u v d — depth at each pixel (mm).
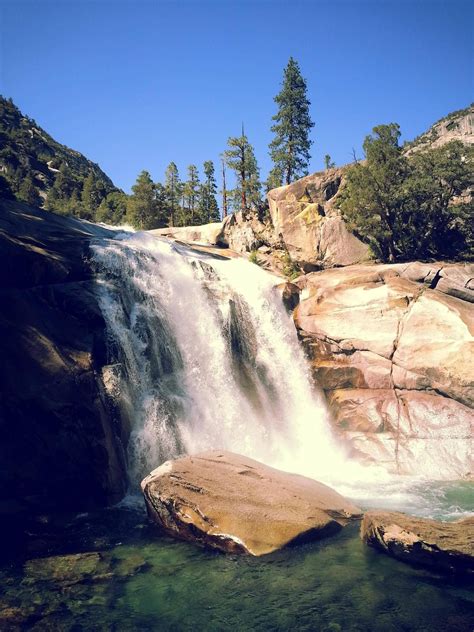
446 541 12602
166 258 28000
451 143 36469
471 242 37656
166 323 24969
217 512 14211
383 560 13062
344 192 41531
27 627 10180
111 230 32562
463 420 22938
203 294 27891
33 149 134625
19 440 16047
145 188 70125
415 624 10367
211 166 80250
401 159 36750
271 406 26781
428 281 28344
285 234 41719
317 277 31734
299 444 25266
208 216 80875
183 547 13898
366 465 23047
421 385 24281
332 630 10188
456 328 24891
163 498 14875
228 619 10586
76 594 11484
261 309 29938
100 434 17125
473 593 11586
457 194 36438
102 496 16875
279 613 10797
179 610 10914
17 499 15641
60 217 28703
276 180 62156
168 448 20531
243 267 33562
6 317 17453
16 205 26547
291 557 13227
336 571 12508
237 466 16766
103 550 13727
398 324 26250
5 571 12484
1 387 16172
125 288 23766
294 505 14805
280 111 61031
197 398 23594
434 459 22266
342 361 27094
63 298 20219
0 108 161750
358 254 39062
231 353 27438
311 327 28672
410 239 36969
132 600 11289
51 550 13719
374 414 24641
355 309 27875
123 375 20266
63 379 17188
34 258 20500
